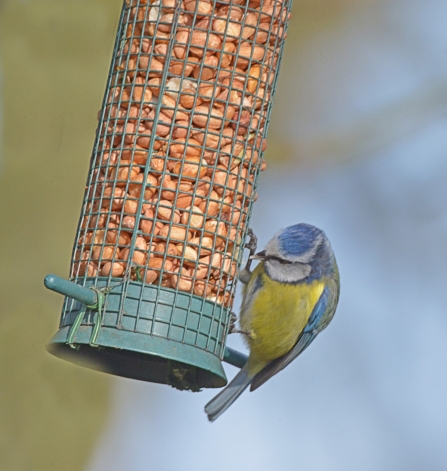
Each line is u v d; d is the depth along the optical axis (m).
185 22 9.78
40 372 15.05
